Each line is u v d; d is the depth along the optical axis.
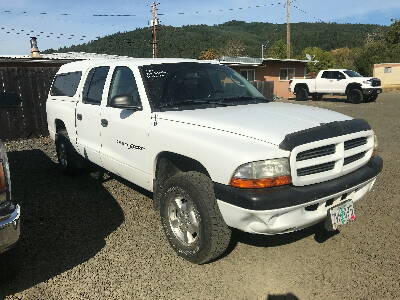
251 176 2.79
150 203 4.93
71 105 5.43
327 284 3.08
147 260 3.50
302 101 23.08
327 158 3.04
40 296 3.00
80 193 5.38
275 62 28.89
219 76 4.52
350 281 3.11
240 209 2.83
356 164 3.32
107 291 3.04
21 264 3.47
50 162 7.38
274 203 2.76
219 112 3.59
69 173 6.16
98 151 4.79
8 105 3.68
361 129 3.35
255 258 3.50
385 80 36.78
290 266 3.36
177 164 3.65
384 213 4.47
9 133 10.08
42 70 10.41
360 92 20.72
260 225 2.90
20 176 6.35
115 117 4.32
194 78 4.27
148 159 3.85
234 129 3.11
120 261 3.49
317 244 3.74
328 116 3.47
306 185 2.94
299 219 2.94
